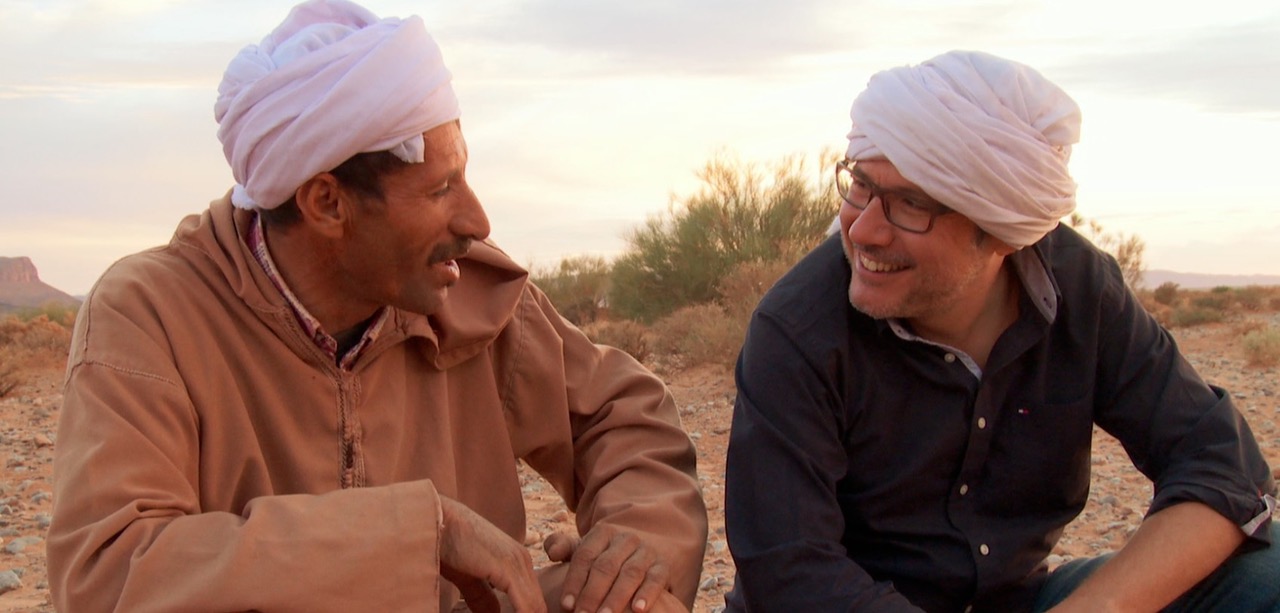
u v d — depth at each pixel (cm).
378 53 225
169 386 231
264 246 243
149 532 217
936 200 229
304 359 248
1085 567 273
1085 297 256
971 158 224
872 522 259
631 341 1392
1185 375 264
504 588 235
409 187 231
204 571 212
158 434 228
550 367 285
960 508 259
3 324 2384
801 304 251
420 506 225
